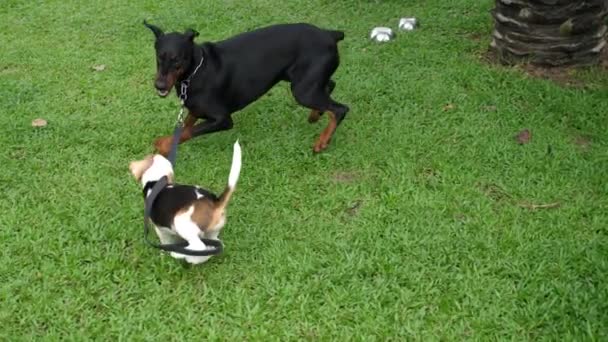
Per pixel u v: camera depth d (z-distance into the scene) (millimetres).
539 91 4477
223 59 3848
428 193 3777
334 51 3973
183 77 3803
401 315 3193
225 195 3268
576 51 4656
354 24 5387
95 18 5598
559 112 4309
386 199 3734
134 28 5430
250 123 4336
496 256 3422
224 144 4160
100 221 3654
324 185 3869
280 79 3986
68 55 5070
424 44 5074
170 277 3367
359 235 3553
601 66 4730
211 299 3279
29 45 5215
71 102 4547
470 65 4789
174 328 3176
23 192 3857
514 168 3916
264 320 3193
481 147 4066
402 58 4910
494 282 3307
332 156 4035
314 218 3666
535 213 3639
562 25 4586
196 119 4082
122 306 3264
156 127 4312
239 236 3559
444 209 3666
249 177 3920
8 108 4480
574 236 3508
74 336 3146
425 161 3996
